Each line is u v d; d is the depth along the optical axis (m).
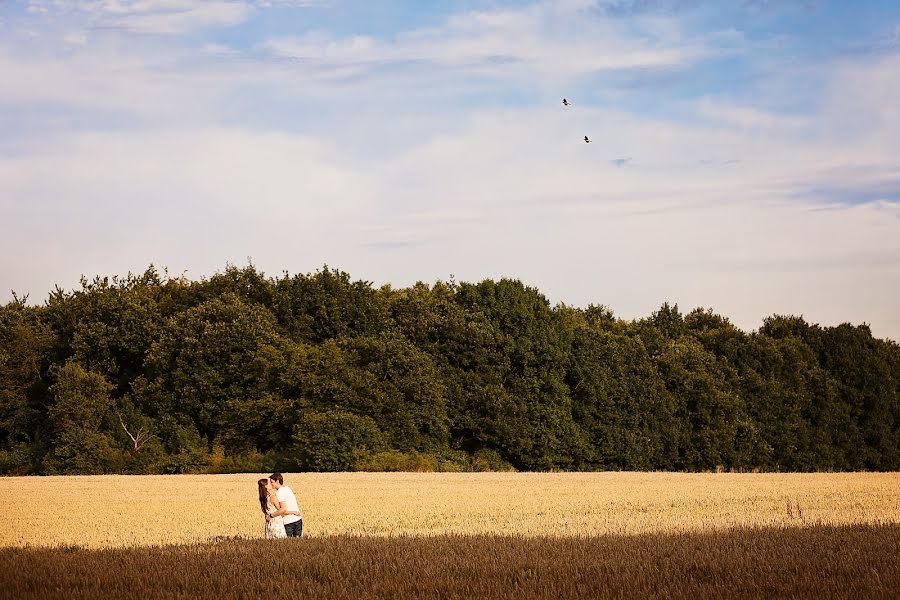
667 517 26.67
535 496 37.94
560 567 14.09
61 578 13.57
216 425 69.94
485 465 70.44
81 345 73.25
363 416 67.12
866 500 33.97
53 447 68.31
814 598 11.57
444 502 34.97
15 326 75.19
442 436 71.75
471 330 74.81
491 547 16.95
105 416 69.19
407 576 13.53
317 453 63.00
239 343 69.94
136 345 74.00
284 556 15.63
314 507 32.94
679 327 119.88
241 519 28.92
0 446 72.56
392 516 29.09
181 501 37.00
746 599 11.66
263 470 65.75
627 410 79.50
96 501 37.03
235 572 14.04
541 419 74.50
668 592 12.07
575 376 78.19
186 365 69.75
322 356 68.75
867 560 14.45
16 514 30.91
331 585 13.01
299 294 79.88
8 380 72.44
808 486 44.16
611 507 31.62
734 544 16.92
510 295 77.94
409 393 70.25
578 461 75.88
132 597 12.11
